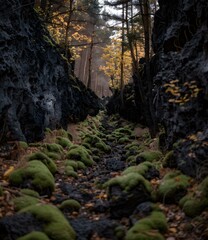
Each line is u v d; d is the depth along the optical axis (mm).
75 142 13070
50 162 7812
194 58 7527
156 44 13461
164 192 5730
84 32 32969
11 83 9094
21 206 5141
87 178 8039
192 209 5000
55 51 14406
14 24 10039
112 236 4605
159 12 12992
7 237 3996
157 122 12516
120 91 23297
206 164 5840
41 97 11742
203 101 6797
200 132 6527
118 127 20406
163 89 8922
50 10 18578
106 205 5684
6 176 6586
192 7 8664
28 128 10102
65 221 4707
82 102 19406
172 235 4574
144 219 4785
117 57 24828
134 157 9945
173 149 7535
